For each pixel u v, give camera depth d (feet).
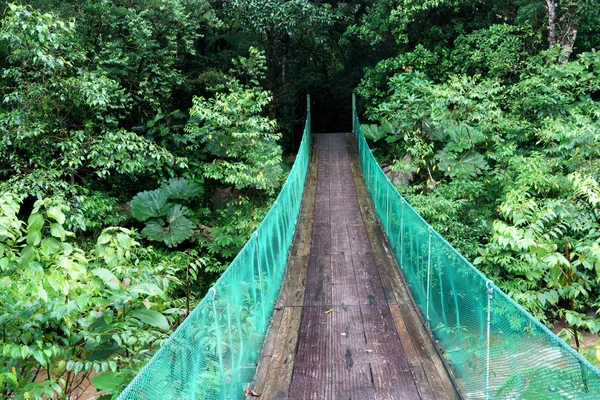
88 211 24.09
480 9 41.68
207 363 7.68
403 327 14.19
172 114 32.30
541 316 16.33
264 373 11.66
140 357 8.80
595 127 21.77
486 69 37.37
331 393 10.62
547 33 34.83
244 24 40.27
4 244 8.50
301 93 62.75
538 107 28.09
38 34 20.04
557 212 17.74
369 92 42.60
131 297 8.34
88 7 28.63
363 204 30.96
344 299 16.62
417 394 10.48
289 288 17.84
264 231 14.83
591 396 5.29
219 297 8.63
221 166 28.50
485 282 8.65
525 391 6.94
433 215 23.73
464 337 10.09
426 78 36.63
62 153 24.48
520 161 24.70
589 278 16.60
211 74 35.63
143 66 30.81
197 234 28.07
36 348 7.52
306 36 51.80
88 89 22.81
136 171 27.30
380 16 41.34
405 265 18.26
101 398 7.87
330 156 46.78
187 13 34.71
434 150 33.40
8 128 22.71
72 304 7.70
